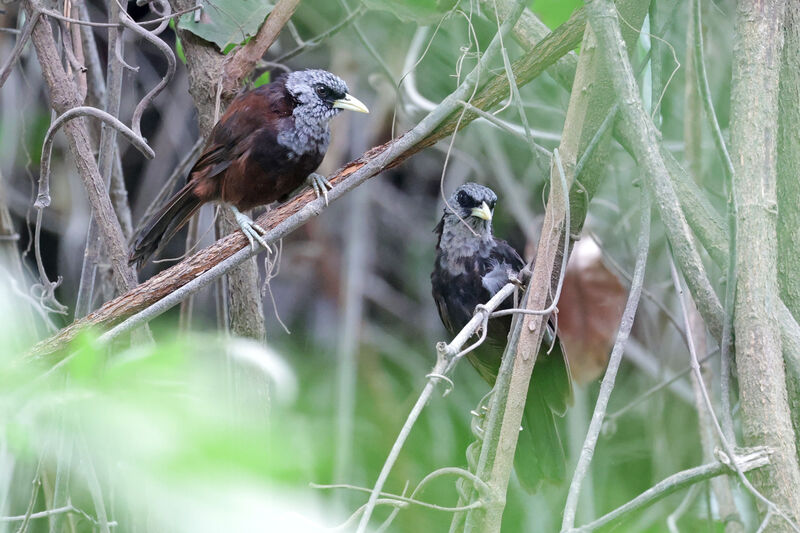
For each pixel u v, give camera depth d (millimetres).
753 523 8578
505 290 5770
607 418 9836
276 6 7527
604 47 5141
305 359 13195
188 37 7695
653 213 11117
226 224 8430
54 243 12234
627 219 10547
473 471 6039
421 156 14062
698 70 5500
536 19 7035
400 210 14102
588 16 5188
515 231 13305
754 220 4977
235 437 1973
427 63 12125
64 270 11750
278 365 3941
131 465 2070
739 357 4855
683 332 8805
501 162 12336
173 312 11125
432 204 14156
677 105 10883
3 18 10516
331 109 8492
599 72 5453
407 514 10750
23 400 2998
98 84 8320
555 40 6031
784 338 5164
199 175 8023
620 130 6043
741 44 5195
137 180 12523
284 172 8281
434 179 14078
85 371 2361
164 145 12156
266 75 9578
